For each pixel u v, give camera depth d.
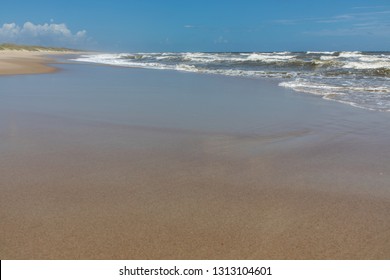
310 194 3.92
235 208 3.58
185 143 5.76
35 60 37.62
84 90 12.02
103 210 3.50
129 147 5.51
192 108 8.80
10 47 97.06
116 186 4.05
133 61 41.03
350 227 3.24
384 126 6.90
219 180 4.27
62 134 6.21
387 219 3.39
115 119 7.44
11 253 2.84
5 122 7.04
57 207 3.55
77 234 3.09
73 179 4.24
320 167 4.74
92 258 2.80
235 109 8.70
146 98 10.38
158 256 2.84
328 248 2.94
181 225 3.25
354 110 8.45
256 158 5.08
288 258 2.82
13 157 4.99
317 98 10.38
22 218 3.33
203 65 29.11
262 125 7.00
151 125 6.95
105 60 44.66
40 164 4.72
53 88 12.44
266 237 3.08
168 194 3.88
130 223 3.27
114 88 12.74
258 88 12.99
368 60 27.41
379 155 5.23
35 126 6.74
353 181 4.29
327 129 6.70
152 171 4.52
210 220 3.34
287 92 11.79
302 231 3.17
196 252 2.88
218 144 5.73
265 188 4.06
